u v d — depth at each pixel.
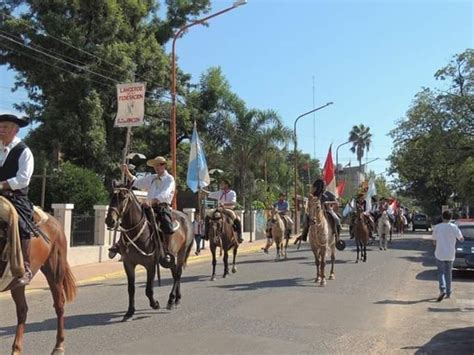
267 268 19.73
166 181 11.09
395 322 10.23
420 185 68.81
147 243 10.23
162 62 33.62
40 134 29.59
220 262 22.80
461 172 35.69
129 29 32.06
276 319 10.22
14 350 6.91
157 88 35.31
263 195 41.91
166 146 36.81
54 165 28.02
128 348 8.05
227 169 39.78
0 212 6.67
